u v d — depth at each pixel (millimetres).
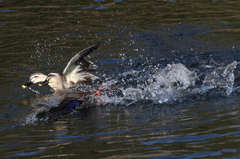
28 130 13352
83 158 10578
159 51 23703
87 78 19469
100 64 21891
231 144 11117
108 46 24969
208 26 28281
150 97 16453
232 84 17453
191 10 32688
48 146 11633
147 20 30359
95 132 12688
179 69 18688
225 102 15188
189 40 25547
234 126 12406
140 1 36219
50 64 22062
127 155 10664
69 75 19297
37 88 18953
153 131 12438
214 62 21172
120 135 12258
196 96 16234
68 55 23469
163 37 26406
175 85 17547
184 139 11648
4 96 17516
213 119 13242
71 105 15766
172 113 14352
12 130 13406
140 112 14781
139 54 23297
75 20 30641
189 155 10547
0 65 21969
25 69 21344
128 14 32031
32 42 25875
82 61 19234
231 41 24797
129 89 17344
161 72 18969
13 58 23109
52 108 15633
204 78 18562
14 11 33094
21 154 11117
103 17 31359
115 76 20000
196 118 13500
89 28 28719
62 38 26703
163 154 10664
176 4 34781
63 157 10711
